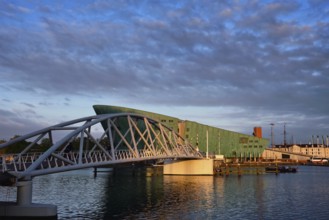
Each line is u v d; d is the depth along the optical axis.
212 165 124.62
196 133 182.75
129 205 58.94
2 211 44.66
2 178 44.47
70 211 53.25
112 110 153.75
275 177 117.75
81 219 47.44
